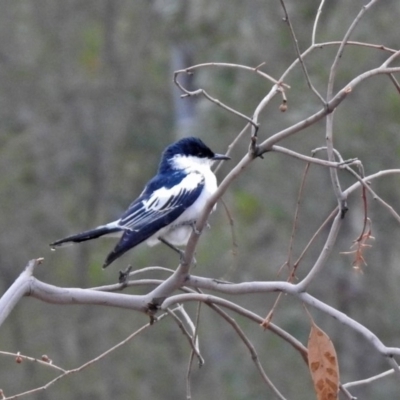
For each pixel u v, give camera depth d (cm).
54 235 1579
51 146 1628
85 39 1658
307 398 1409
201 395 1447
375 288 1461
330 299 1460
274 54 1430
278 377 1419
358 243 544
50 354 1466
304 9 1429
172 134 1670
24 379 1444
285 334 555
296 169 1444
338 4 1423
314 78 1384
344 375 1449
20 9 1636
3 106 1622
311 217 1442
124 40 1677
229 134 1435
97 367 1470
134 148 1661
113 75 1667
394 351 507
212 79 1448
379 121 1400
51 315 1486
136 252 1499
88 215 1616
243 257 1433
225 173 1441
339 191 520
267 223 1460
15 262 1552
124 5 1669
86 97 1656
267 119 1412
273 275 1429
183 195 749
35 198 1595
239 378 1431
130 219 729
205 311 1438
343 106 1404
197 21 1513
